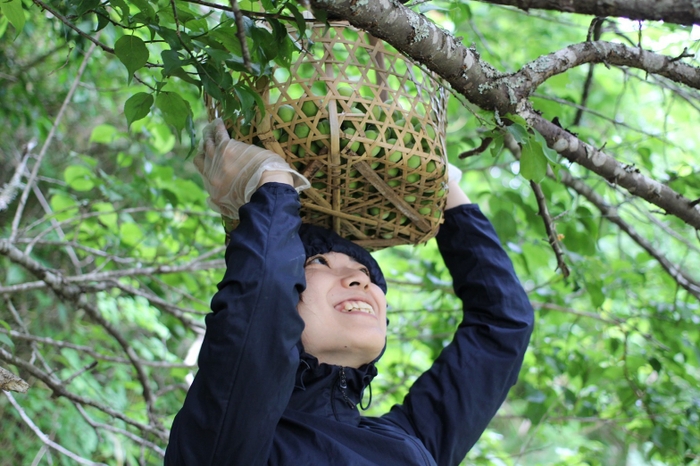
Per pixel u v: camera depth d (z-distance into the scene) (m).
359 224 1.48
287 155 1.34
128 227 2.77
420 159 1.31
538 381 2.83
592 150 1.60
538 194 1.88
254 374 1.21
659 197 1.67
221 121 1.42
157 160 3.26
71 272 3.83
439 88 1.42
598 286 2.41
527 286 3.15
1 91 3.10
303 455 1.31
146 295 2.48
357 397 1.47
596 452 3.02
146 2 1.23
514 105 1.40
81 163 3.16
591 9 1.19
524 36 4.17
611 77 4.06
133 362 2.41
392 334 2.94
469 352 1.62
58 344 2.36
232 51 1.29
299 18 1.17
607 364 2.77
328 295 1.45
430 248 3.01
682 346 2.70
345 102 1.27
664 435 2.54
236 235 1.30
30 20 3.11
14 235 2.34
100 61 3.33
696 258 4.11
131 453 3.38
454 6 1.77
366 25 1.22
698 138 3.87
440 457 1.53
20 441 3.41
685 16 1.17
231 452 1.21
